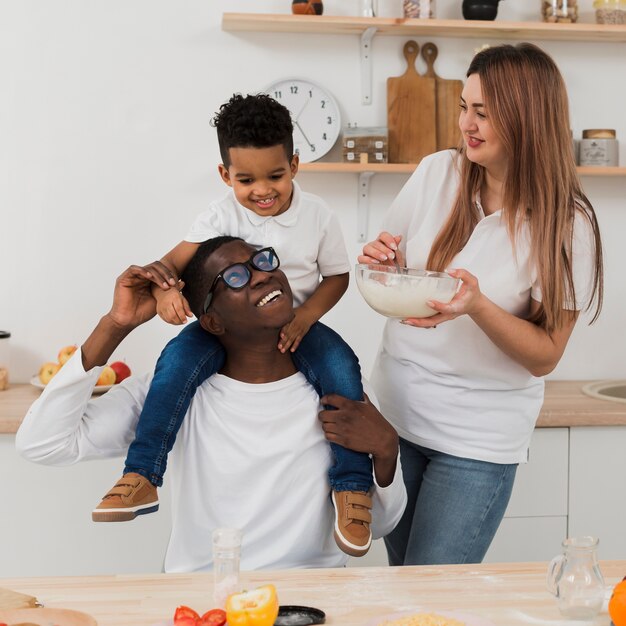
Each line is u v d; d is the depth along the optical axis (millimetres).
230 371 1658
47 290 2830
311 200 1835
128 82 2793
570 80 2945
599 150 2830
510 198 1737
